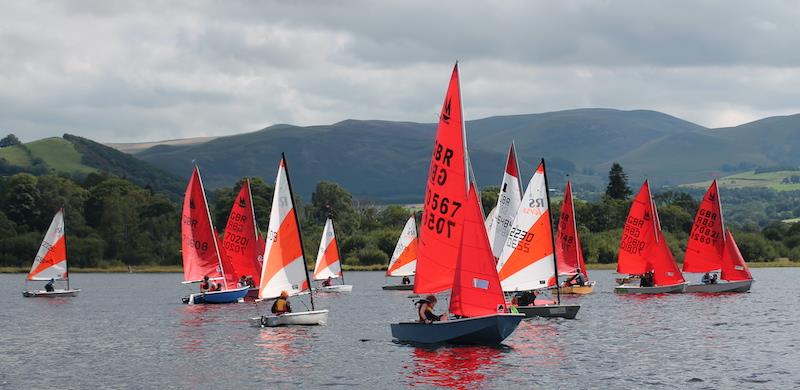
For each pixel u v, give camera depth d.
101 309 100.50
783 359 55.97
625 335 67.38
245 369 53.22
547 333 67.94
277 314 74.19
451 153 56.59
